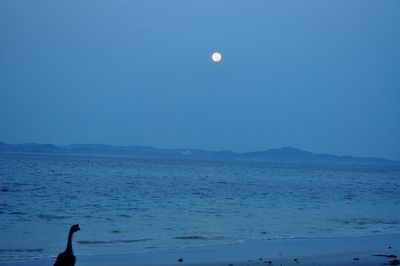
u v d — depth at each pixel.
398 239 28.92
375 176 148.62
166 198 49.00
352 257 22.61
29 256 21.42
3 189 51.81
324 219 37.47
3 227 28.75
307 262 21.25
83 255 21.89
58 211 36.47
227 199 50.44
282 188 72.81
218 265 20.22
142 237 26.97
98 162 171.25
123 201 44.62
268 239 27.48
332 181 104.50
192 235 28.06
